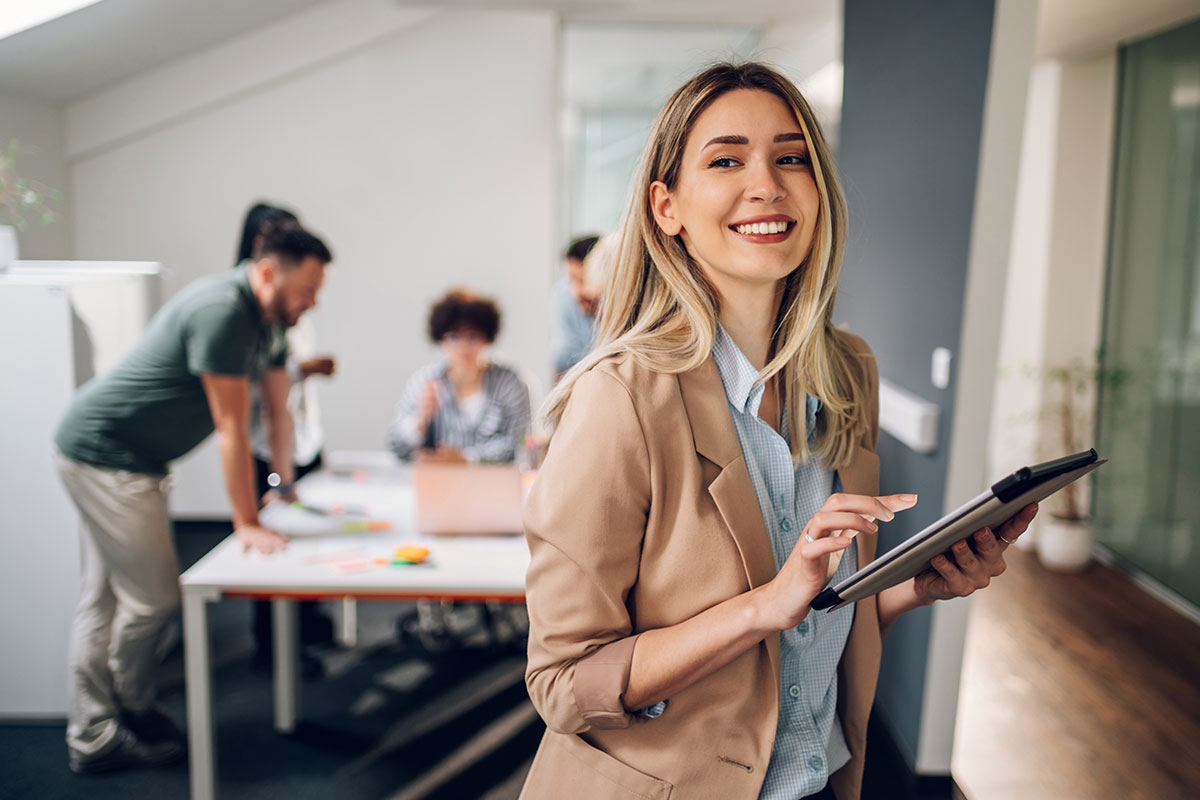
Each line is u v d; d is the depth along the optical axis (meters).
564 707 0.85
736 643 0.80
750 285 0.92
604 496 0.83
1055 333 4.53
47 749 2.78
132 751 2.66
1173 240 3.89
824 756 0.96
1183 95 3.77
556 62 5.09
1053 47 4.14
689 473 0.86
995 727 3.03
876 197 3.43
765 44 5.26
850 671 1.03
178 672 3.33
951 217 2.55
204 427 2.67
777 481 0.96
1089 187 4.39
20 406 2.81
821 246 0.89
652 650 0.82
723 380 0.93
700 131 0.86
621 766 0.90
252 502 2.52
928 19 2.80
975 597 4.20
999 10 2.25
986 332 2.41
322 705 3.09
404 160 5.14
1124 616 3.98
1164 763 2.81
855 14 3.82
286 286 2.56
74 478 2.55
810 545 0.75
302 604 3.33
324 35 4.96
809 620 0.95
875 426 1.08
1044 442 4.60
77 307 2.82
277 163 5.09
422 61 5.08
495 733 2.89
